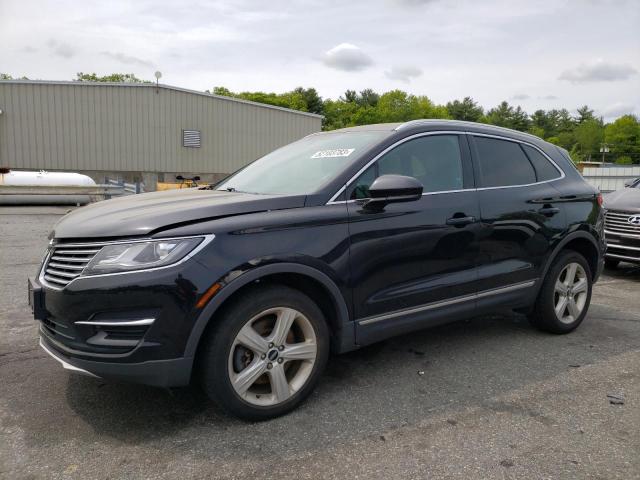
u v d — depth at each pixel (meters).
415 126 3.90
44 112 25.53
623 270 8.45
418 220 3.61
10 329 4.59
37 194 15.73
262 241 2.96
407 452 2.76
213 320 2.88
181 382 2.80
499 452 2.77
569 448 2.82
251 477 2.53
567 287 4.75
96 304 2.69
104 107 26.53
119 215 2.99
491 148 4.33
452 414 3.20
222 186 4.19
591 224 4.86
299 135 31.12
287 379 3.22
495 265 4.12
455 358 4.15
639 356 4.26
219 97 28.80
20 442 2.80
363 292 3.38
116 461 2.64
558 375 3.84
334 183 3.36
